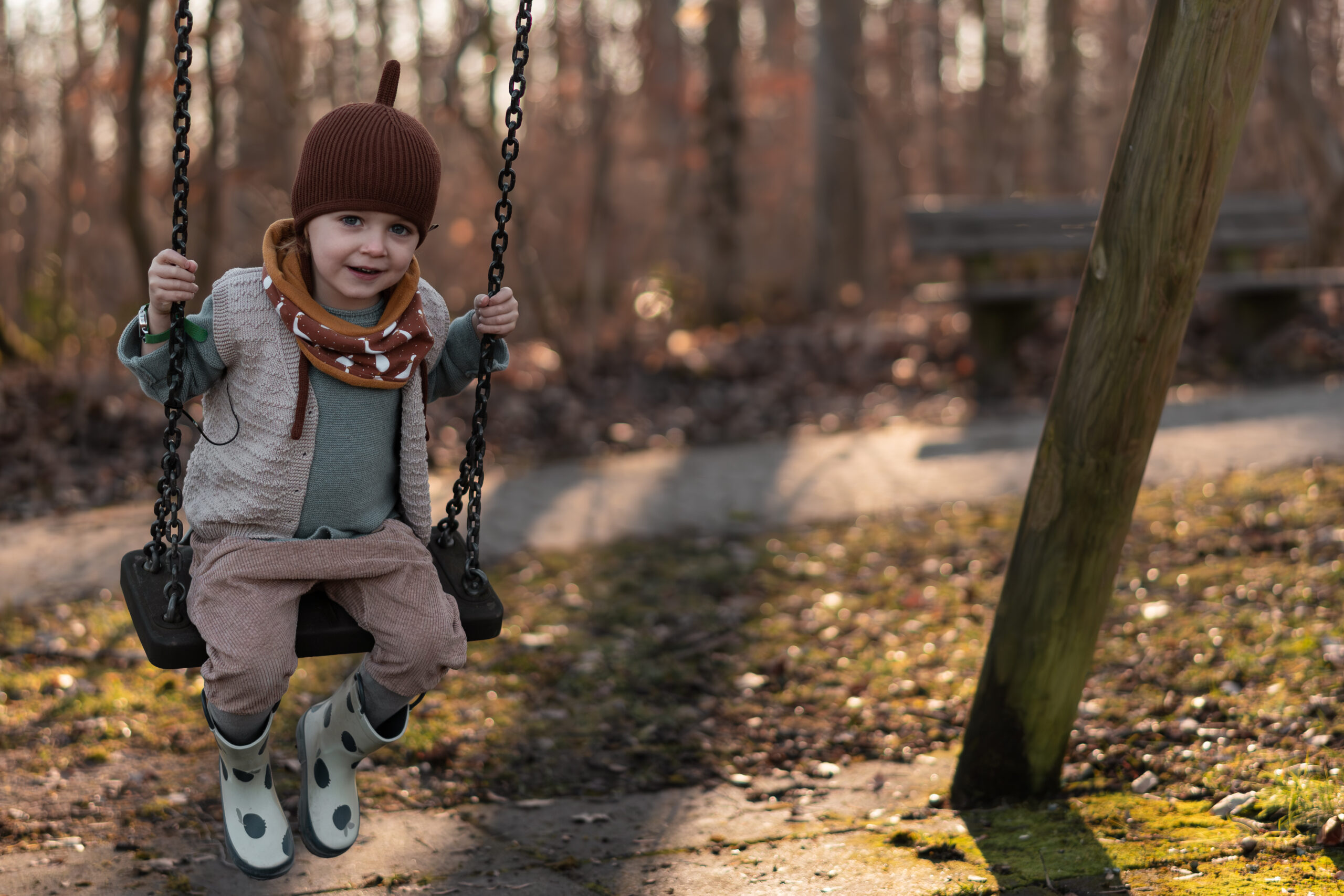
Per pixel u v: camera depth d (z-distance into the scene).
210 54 8.44
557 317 9.70
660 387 9.15
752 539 5.95
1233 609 4.57
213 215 8.95
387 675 2.45
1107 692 4.08
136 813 3.34
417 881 2.99
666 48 12.58
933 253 8.46
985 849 3.08
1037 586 3.32
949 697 4.25
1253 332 9.16
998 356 8.59
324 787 2.63
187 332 2.32
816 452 7.48
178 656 2.32
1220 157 3.01
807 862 3.07
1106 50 17.61
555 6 11.52
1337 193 11.09
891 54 17.33
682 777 3.75
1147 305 3.09
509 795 3.61
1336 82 12.47
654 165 16.02
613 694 4.34
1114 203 3.11
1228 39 2.93
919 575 5.38
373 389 2.43
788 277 17.30
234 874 3.00
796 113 18.58
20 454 6.93
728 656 4.65
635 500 6.55
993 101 15.77
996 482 6.64
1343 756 3.37
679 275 14.17
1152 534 5.52
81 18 9.00
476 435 2.62
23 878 2.94
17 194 9.39
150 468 6.86
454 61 9.26
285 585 2.38
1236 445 6.87
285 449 2.36
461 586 2.62
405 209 2.34
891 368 9.52
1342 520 5.35
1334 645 4.08
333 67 11.85
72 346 9.16
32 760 3.67
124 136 8.80
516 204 9.62
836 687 4.39
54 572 5.28
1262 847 2.96
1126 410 3.17
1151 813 3.25
